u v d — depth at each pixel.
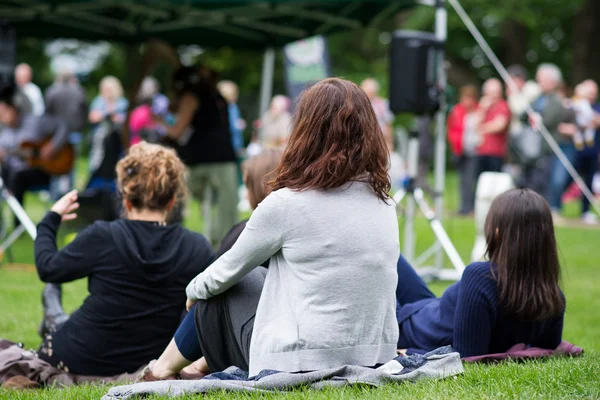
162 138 12.18
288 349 4.32
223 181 12.26
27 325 8.09
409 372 4.58
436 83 10.70
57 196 17.28
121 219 5.64
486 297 5.20
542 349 5.47
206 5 12.55
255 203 6.34
